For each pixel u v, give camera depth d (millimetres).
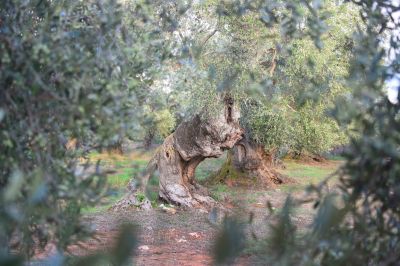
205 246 9062
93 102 2092
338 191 2094
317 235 1821
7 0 2314
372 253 2059
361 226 2010
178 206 13664
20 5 2314
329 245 1871
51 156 2174
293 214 2090
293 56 9578
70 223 2166
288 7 3016
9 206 1739
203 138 13078
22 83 2090
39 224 2156
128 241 1388
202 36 10023
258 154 18172
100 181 2172
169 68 2730
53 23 2352
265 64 10727
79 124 2098
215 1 9570
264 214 10578
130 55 2434
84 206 2197
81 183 2107
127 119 2186
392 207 2057
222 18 10016
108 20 2346
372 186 2002
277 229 1857
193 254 8414
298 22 3115
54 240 2221
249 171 18250
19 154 2105
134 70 2477
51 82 2197
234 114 12688
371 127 2053
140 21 2623
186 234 10273
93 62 2223
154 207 13328
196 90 9609
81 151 2293
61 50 2137
